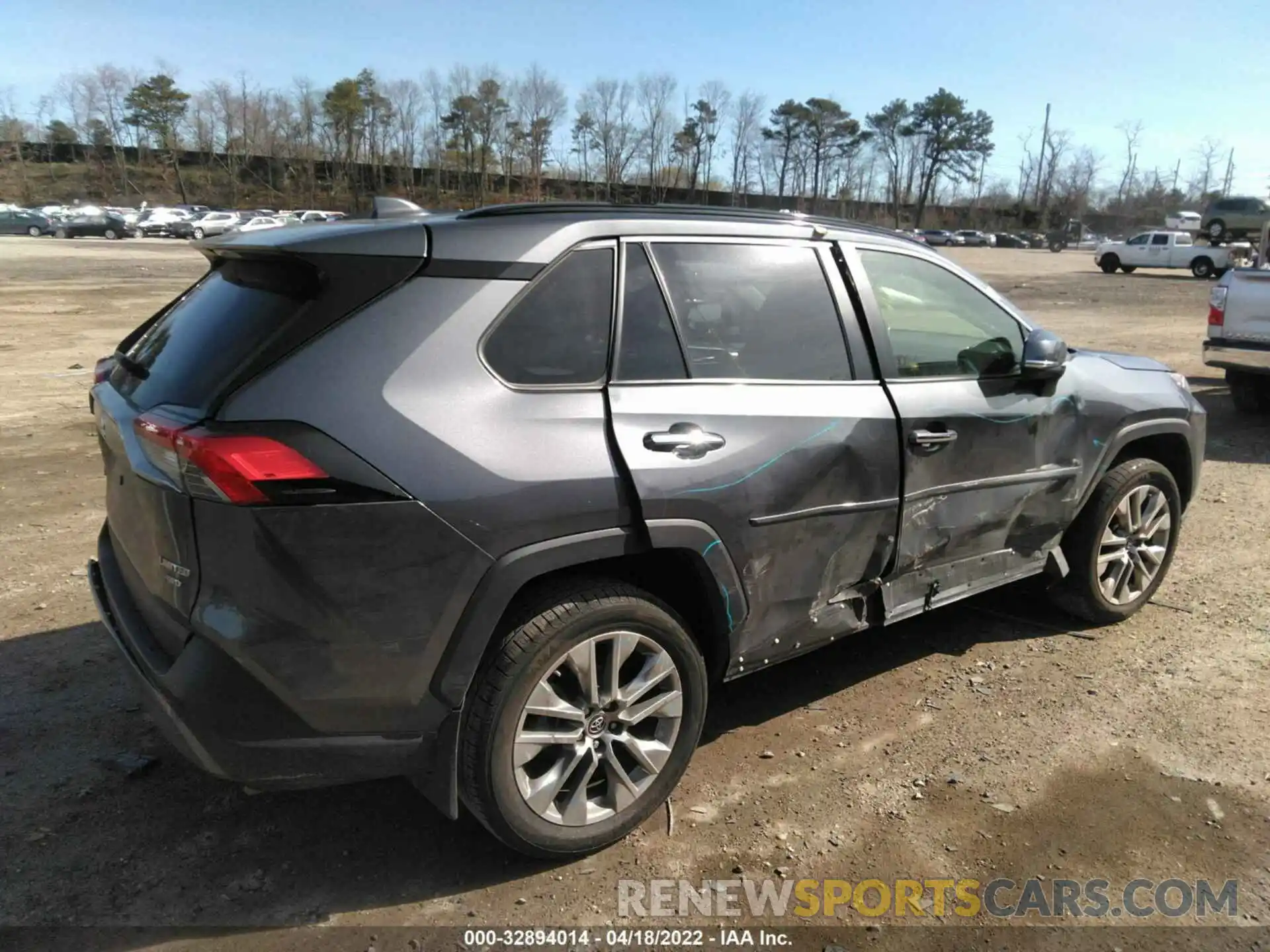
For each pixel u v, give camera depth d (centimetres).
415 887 271
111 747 338
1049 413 393
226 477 225
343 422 235
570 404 269
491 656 259
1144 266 3622
